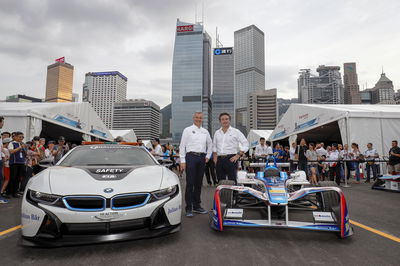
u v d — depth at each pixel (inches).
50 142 314.3
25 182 269.1
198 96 7194.9
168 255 98.4
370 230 133.2
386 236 123.1
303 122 584.4
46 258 95.7
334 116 458.0
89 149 159.5
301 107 596.1
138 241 113.8
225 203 128.6
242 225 120.0
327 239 119.1
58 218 93.8
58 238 94.4
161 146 435.2
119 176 113.1
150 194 104.7
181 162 168.2
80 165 135.3
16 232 129.6
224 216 125.7
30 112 397.1
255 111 7313.0
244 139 178.5
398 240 117.3
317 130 632.4
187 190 163.3
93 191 98.2
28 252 101.7
